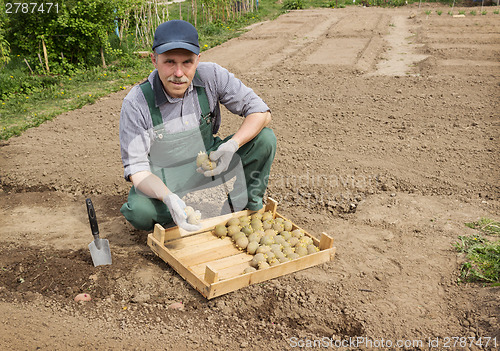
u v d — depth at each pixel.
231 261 3.30
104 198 4.48
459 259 3.37
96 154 5.44
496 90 7.34
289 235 3.52
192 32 3.01
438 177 4.69
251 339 2.70
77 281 3.12
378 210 4.15
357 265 3.35
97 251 3.29
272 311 2.91
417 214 4.06
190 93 3.31
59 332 2.69
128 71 9.64
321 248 3.45
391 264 3.37
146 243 3.69
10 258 3.41
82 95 7.99
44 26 9.17
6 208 4.33
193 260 3.29
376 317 2.83
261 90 7.92
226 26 15.33
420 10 17.50
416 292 3.05
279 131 6.04
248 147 3.57
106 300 2.97
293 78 8.62
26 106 7.42
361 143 5.56
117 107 7.29
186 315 2.87
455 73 8.51
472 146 5.35
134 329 2.74
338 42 12.16
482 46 10.84
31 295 3.00
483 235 3.66
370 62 9.73
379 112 6.63
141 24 12.18
